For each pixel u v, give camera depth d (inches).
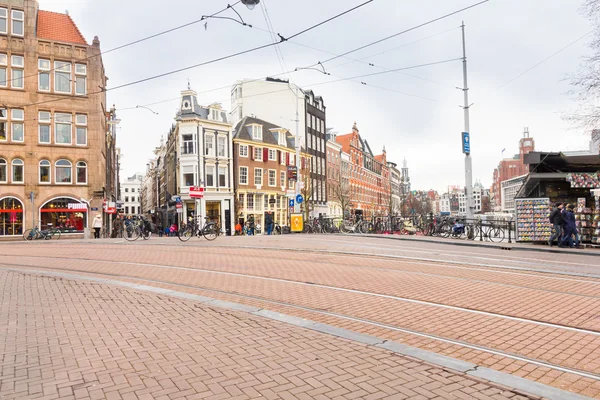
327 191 2455.7
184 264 478.6
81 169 1309.1
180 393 145.5
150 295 311.6
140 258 540.4
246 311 263.1
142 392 146.5
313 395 143.4
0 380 157.9
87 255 586.6
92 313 259.0
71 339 206.8
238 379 156.9
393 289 324.2
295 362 174.4
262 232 1828.2
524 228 718.5
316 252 582.6
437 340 207.2
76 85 1312.7
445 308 266.8
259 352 187.2
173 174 1937.7
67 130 1291.8
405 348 191.0
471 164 876.0
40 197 1242.6
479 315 250.7
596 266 441.7
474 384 152.7
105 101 1617.9
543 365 174.7
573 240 668.7
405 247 657.6
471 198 866.8
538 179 775.1
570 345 198.1
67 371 166.1
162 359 178.5
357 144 3100.4
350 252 571.5
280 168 1984.5
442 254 552.7
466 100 877.2
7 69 1220.5
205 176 1668.3
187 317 249.4
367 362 174.4
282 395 143.4
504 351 190.9
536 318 241.6
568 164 772.0
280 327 227.8
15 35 1229.1
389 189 4153.5
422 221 989.8
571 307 265.4
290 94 2146.9
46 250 681.0
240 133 1818.4
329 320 244.8
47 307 275.3
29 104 1235.2
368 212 3267.7
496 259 501.7
